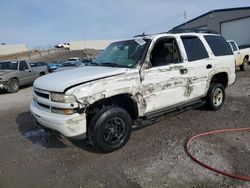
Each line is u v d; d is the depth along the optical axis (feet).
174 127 16.98
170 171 11.36
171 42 15.90
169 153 13.14
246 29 78.07
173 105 16.06
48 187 10.74
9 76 39.29
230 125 16.94
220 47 19.81
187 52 16.72
